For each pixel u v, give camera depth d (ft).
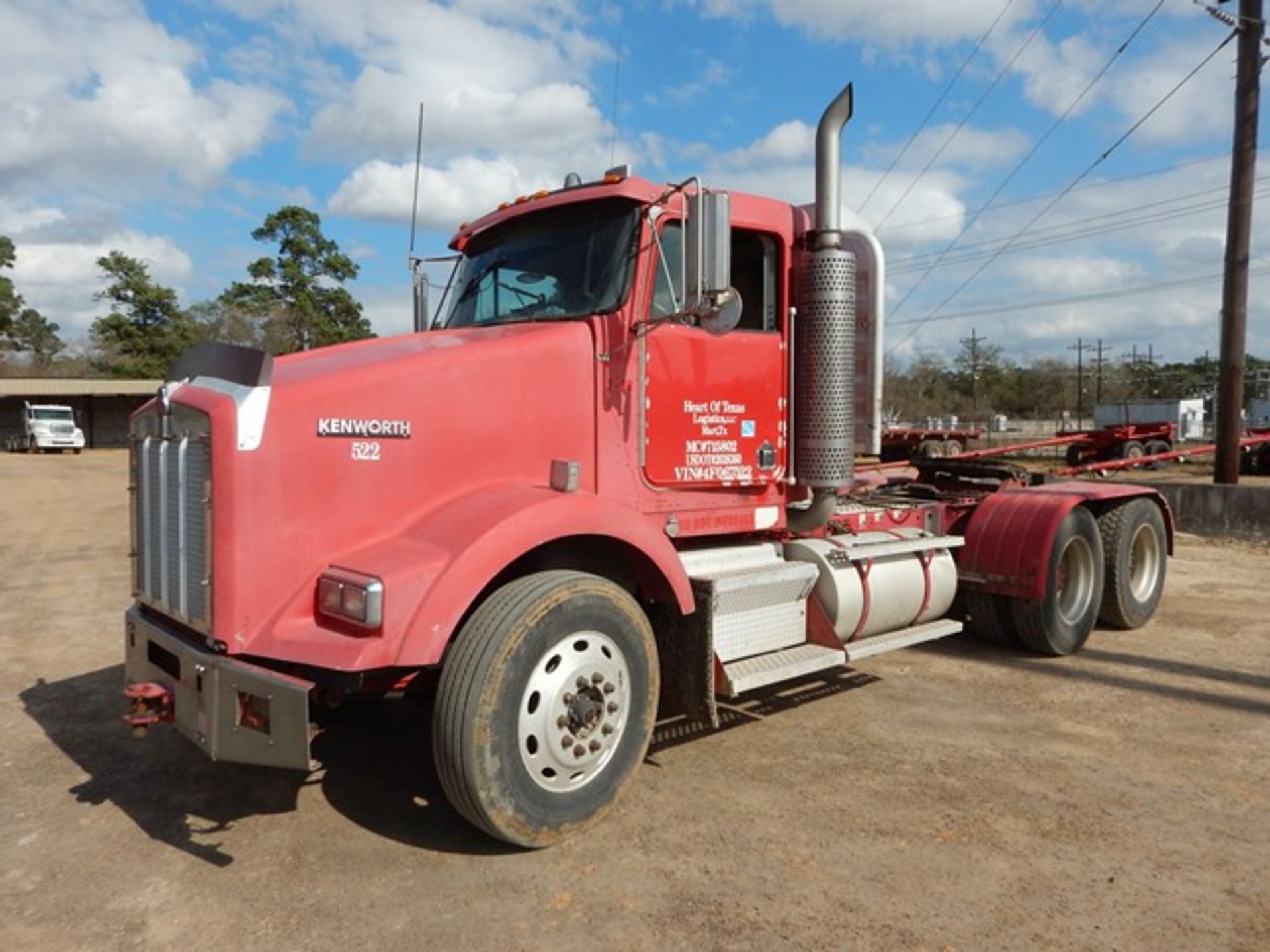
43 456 140.26
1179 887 11.55
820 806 13.96
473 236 17.54
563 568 14.39
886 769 15.40
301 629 12.06
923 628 19.76
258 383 12.05
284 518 12.19
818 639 17.43
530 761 12.44
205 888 11.73
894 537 20.13
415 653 11.56
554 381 14.46
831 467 16.88
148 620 13.69
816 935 10.52
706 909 11.09
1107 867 12.05
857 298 17.47
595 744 13.01
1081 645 23.08
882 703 18.94
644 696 13.67
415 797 14.51
